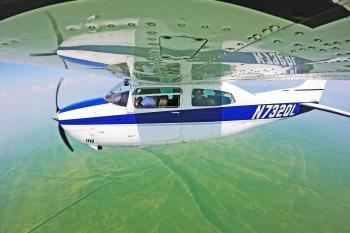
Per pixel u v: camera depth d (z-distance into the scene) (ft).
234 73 21.76
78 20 7.56
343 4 6.00
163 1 6.19
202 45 10.83
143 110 25.52
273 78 26.53
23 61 18.04
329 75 23.66
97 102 25.86
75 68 22.58
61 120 25.09
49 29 8.54
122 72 22.27
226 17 7.14
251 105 28.58
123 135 25.68
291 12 6.67
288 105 30.50
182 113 26.17
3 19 7.36
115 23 7.86
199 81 25.80
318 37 9.04
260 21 7.40
